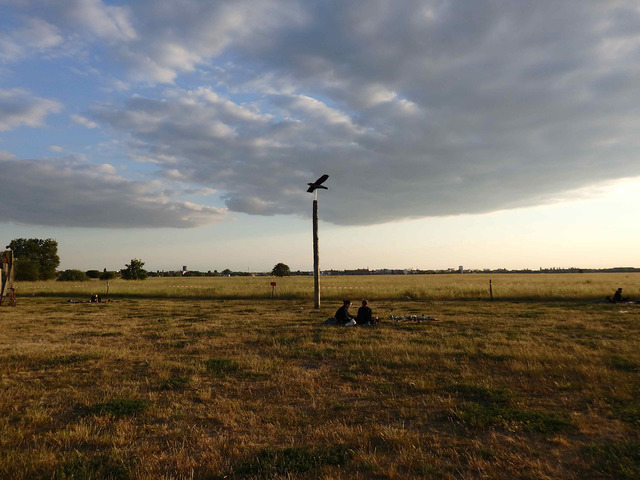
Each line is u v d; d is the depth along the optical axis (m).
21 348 10.59
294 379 7.53
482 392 6.56
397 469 4.06
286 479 3.87
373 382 7.32
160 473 4.02
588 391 6.48
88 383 7.40
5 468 3.97
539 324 14.60
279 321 16.33
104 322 16.27
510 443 4.67
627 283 51.28
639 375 7.30
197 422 5.50
